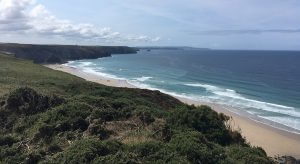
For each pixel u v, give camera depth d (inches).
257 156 709.9
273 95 2753.4
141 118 889.5
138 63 6058.1
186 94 2723.9
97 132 765.3
